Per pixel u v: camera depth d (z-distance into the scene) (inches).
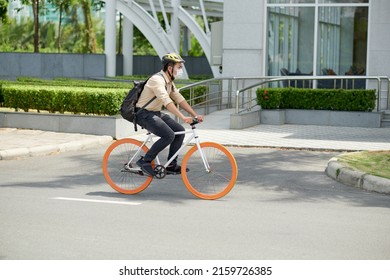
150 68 1958.7
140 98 501.4
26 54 1695.4
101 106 863.7
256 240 385.4
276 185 568.4
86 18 2059.5
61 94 887.7
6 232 397.1
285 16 1198.9
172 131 501.0
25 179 581.3
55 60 1664.6
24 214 443.2
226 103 1190.9
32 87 917.8
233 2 1203.9
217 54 1237.7
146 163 506.9
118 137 837.8
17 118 887.7
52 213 446.3
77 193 520.1
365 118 1010.1
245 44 1202.6
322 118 1028.5
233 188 552.4
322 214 457.1
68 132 856.9
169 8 1552.7
